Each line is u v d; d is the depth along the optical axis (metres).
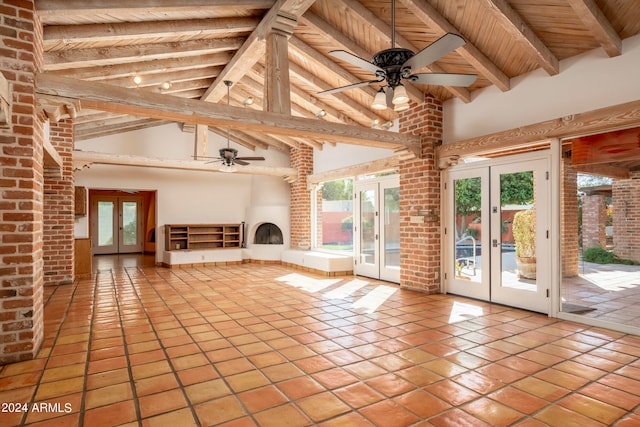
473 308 4.77
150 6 3.39
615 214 4.17
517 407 2.33
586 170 4.25
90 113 6.99
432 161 5.67
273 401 2.40
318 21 4.55
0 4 2.86
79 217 8.16
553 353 3.22
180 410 2.29
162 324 4.09
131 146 8.75
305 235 9.23
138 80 4.75
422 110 5.70
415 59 2.92
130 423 2.15
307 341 3.53
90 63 4.45
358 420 2.18
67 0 3.11
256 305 4.96
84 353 3.22
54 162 5.29
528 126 4.47
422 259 5.74
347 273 7.66
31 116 2.98
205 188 9.66
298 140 8.91
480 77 4.94
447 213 5.67
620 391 2.53
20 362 3.02
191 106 3.74
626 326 3.75
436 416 2.22
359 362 3.03
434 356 3.15
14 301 2.98
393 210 6.75
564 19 3.62
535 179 4.54
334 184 8.74
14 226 2.94
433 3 3.87
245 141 9.93
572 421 2.17
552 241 4.35
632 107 3.58
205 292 5.82
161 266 8.92
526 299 4.66
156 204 9.09
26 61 2.97
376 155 7.13
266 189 9.98
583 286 4.42
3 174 2.88
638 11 3.38
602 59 3.88
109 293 5.73
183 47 4.88
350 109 6.79
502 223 4.93
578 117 3.99
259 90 6.77
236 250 9.44
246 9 4.23
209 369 2.90
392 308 4.78
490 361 3.05
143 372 2.84
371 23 4.11
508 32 3.82
